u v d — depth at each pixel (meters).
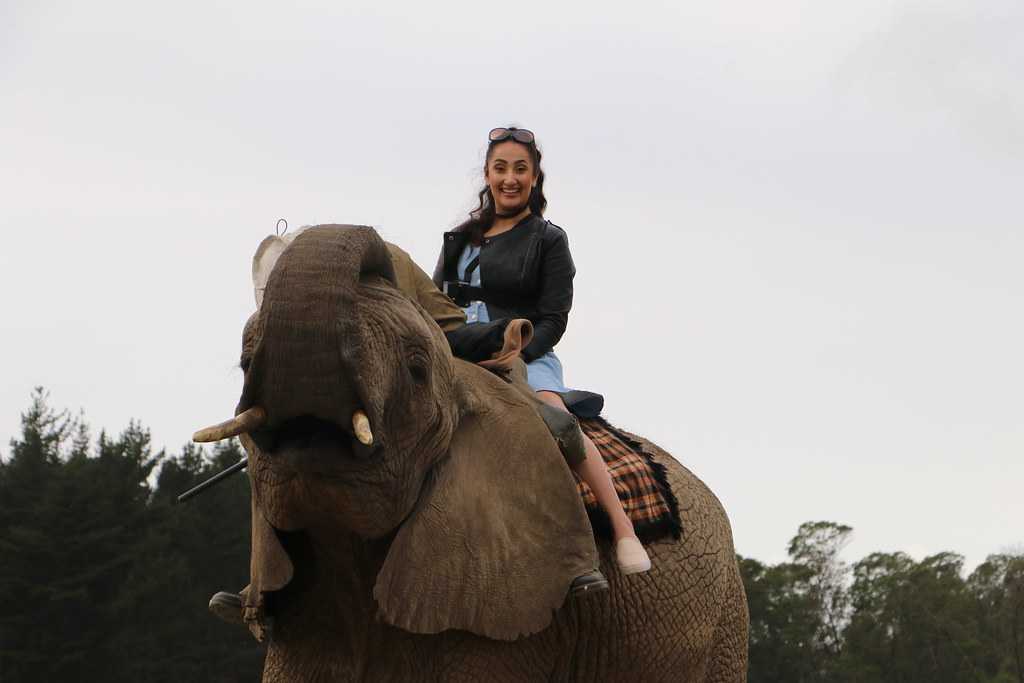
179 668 46.97
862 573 83.75
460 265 6.65
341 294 4.35
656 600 6.29
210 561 51.69
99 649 45.91
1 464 52.16
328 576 5.29
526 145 6.61
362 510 4.86
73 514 47.66
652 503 6.31
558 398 6.20
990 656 76.88
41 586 45.50
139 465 52.59
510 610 5.29
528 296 6.50
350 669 5.37
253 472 5.01
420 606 5.08
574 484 5.56
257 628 5.41
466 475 5.32
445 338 5.34
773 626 77.88
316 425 4.59
